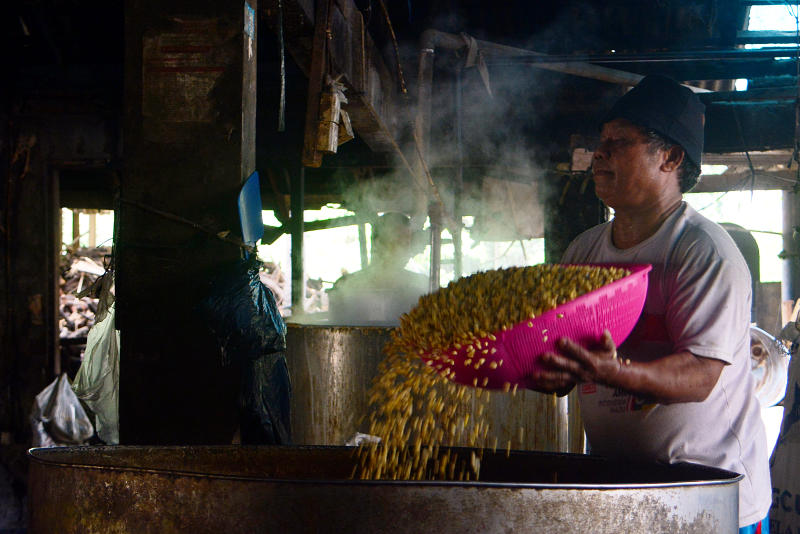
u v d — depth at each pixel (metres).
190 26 2.55
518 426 3.02
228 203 2.52
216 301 2.37
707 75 5.89
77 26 5.89
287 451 1.74
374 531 1.17
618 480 1.61
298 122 5.72
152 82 2.56
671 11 6.03
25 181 5.58
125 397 2.52
